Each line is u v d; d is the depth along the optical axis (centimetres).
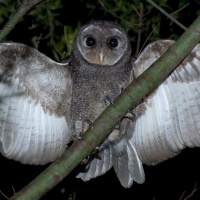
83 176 1085
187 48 798
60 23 1385
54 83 1058
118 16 1278
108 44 1081
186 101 1015
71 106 1090
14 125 1034
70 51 1298
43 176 790
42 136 1062
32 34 1377
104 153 1091
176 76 1016
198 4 1384
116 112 808
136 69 1053
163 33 1395
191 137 1023
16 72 1012
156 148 1065
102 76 1091
